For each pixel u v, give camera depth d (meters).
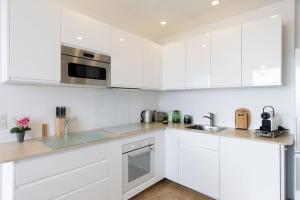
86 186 1.73
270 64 1.95
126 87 2.42
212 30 2.77
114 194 1.98
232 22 2.55
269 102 2.26
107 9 2.34
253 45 2.06
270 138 1.86
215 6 2.26
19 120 1.75
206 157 2.22
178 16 2.53
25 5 1.52
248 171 1.89
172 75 2.86
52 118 2.04
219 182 2.11
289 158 2.05
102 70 2.11
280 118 2.17
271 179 1.75
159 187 2.54
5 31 1.48
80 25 1.89
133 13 2.45
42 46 1.62
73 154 1.63
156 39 3.41
